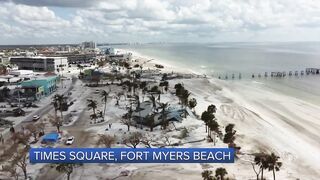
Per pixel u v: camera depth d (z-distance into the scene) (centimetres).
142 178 9200
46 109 17375
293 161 10662
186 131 13050
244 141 12238
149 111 14862
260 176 9281
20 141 11425
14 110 16512
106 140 11181
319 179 9419
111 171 9625
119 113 16138
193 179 9100
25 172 9100
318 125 14662
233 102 19012
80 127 13962
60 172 9462
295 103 18925
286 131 13725
